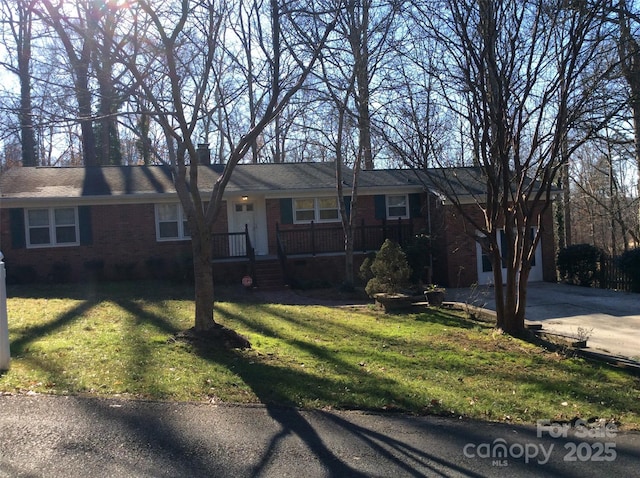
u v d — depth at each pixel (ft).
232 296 48.67
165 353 23.24
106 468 12.65
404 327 34.40
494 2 26.61
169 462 13.14
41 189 57.06
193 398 18.01
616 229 112.57
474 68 28.86
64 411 16.11
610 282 57.52
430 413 17.94
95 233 57.62
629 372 25.16
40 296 43.75
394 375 22.67
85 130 78.48
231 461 13.35
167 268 58.44
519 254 31.91
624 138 48.78
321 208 64.18
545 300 49.39
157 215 59.16
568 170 89.45
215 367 21.52
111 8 23.58
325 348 27.17
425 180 63.26
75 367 20.70
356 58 41.11
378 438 15.37
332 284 57.26
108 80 25.21
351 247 52.70
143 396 17.88
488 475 13.20
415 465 13.61
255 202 63.46
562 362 26.45
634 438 16.52
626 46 30.96
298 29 32.91
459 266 59.72
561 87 28.96
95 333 27.89
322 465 13.33
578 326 37.11
